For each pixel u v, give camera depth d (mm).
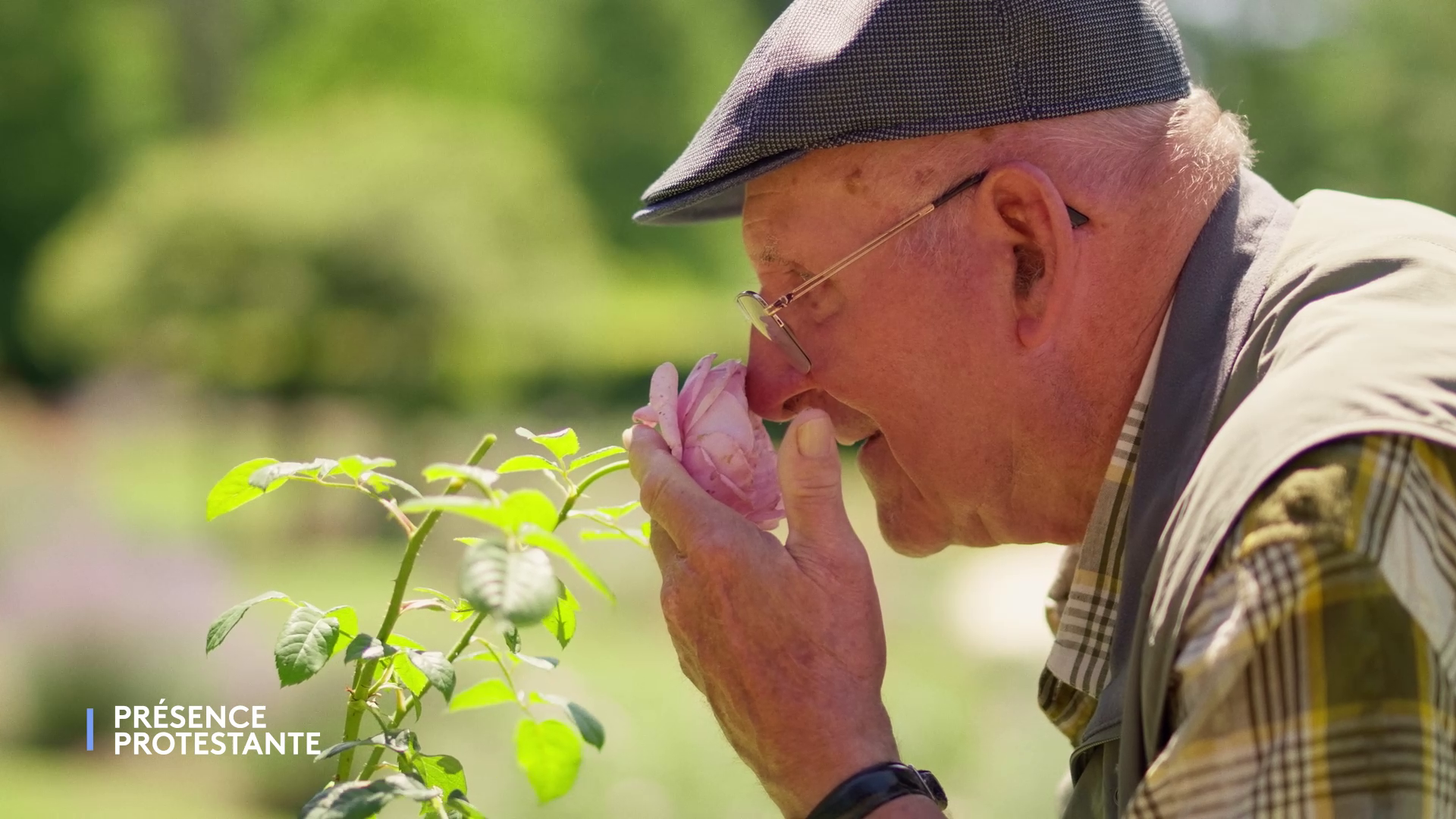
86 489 10031
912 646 6934
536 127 23859
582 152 24844
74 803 4477
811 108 1251
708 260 25922
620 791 4387
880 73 1241
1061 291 1223
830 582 1220
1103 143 1235
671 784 4465
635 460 1293
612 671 6164
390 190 11133
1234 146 1287
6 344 19781
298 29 23641
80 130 22375
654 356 19031
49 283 17188
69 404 17391
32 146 22000
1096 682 1279
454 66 23062
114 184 21547
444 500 892
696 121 25594
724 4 26844
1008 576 8359
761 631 1207
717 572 1218
